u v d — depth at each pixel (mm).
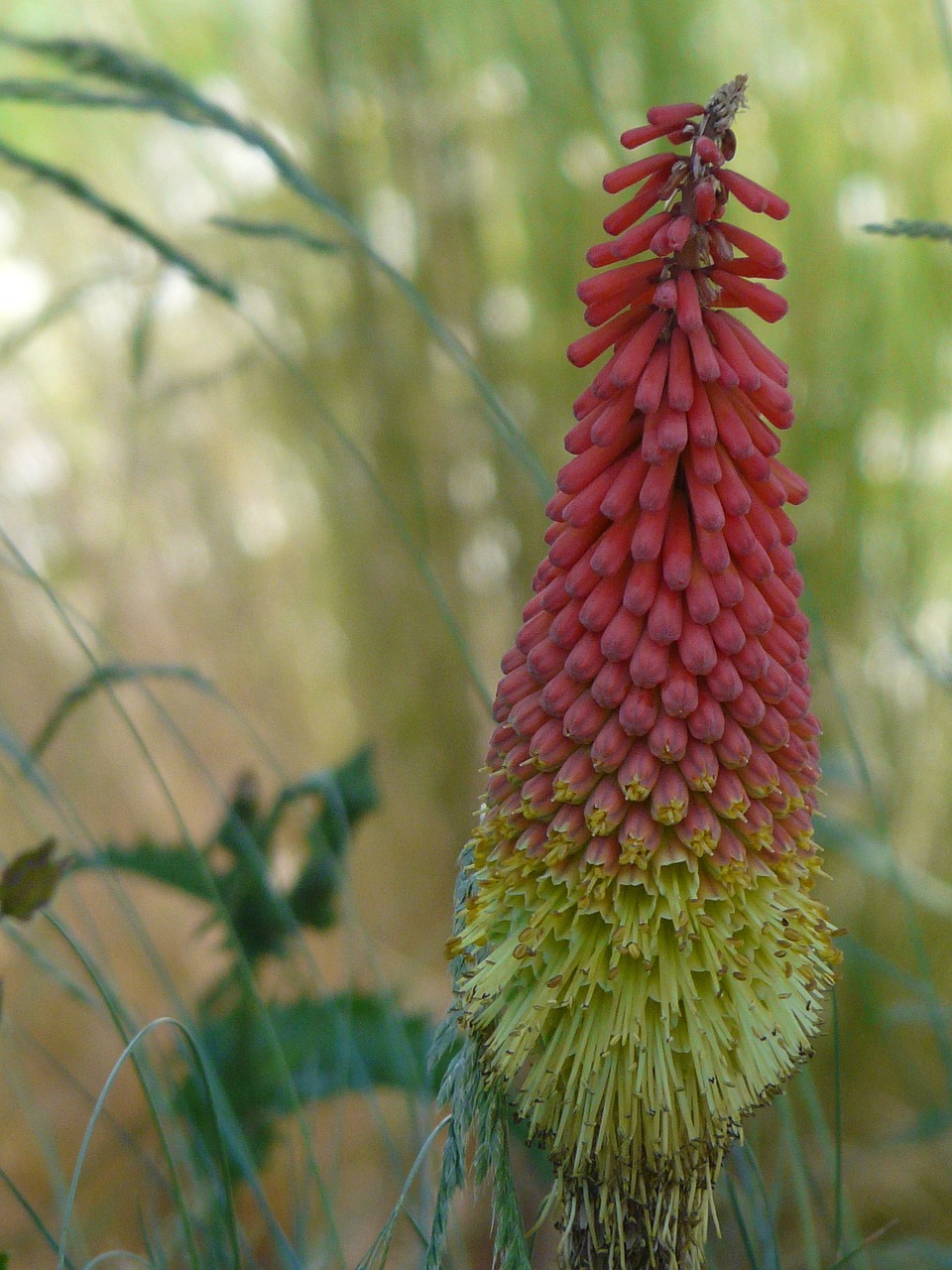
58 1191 500
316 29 795
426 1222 450
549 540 374
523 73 757
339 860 558
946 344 744
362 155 816
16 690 834
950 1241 640
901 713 745
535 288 796
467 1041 369
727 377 343
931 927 709
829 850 729
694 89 724
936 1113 643
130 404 840
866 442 753
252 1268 493
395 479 838
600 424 350
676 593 351
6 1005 716
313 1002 552
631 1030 345
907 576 755
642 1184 350
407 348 820
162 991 810
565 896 358
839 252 739
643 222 345
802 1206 434
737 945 352
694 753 350
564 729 352
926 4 715
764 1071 351
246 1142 532
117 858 545
